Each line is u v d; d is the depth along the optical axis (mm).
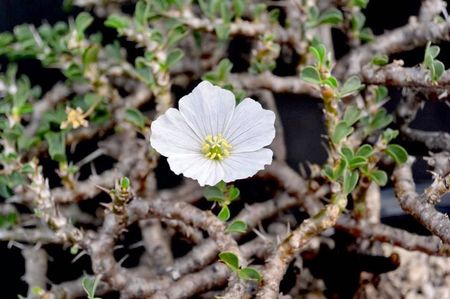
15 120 362
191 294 340
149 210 333
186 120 323
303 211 382
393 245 353
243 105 323
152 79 358
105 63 384
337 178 323
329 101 330
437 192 321
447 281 359
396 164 352
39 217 346
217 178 315
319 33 387
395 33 376
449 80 325
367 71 352
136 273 368
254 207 374
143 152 359
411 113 374
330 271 373
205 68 394
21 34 375
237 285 313
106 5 394
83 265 393
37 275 369
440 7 379
